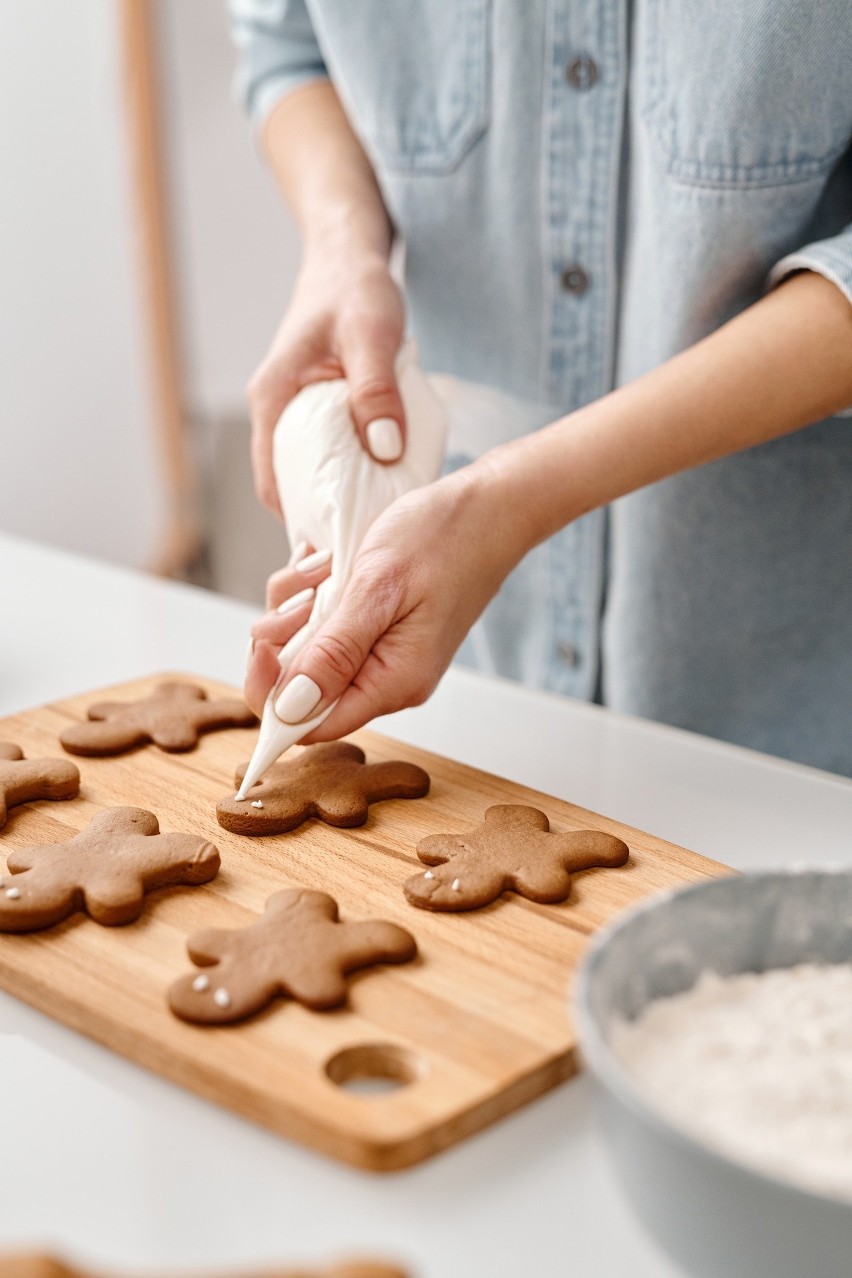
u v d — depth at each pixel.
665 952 0.56
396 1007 0.61
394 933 0.63
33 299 1.71
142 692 0.81
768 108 0.78
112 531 1.87
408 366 0.81
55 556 1.00
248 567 1.96
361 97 0.88
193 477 1.92
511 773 0.77
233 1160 0.57
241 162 1.84
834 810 0.74
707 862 0.69
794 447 0.85
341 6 0.87
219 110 1.79
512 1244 0.55
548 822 0.71
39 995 0.62
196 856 0.67
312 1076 0.58
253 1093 0.58
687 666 0.90
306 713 0.70
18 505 1.77
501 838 0.69
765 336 0.73
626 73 0.83
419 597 0.70
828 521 0.87
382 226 0.89
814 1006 0.56
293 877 0.68
